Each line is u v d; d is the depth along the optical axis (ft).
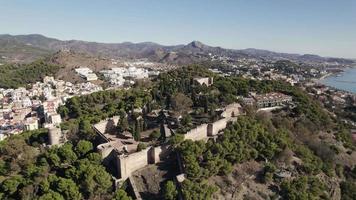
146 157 408.26
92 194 352.28
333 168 513.04
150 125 551.18
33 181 370.94
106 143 460.96
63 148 434.71
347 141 650.02
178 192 342.64
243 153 420.36
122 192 338.75
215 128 485.56
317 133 648.79
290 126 618.44
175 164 402.31
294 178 418.10
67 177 367.45
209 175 376.48
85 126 538.47
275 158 452.35
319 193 412.98
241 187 381.19
